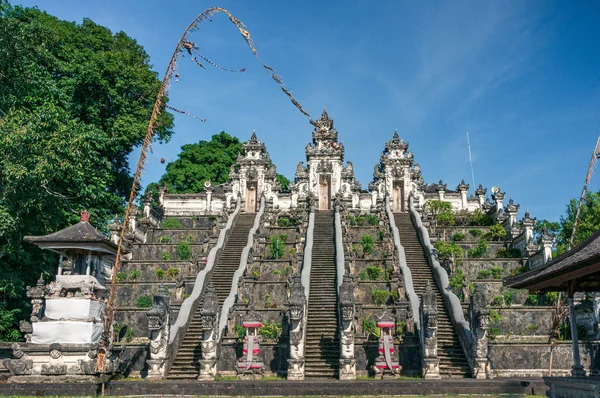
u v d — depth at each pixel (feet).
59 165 83.92
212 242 116.57
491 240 129.08
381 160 166.61
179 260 113.70
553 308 84.28
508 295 95.71
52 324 60.29
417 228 126.31
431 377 66.28
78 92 114.52
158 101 42.60
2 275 81.71
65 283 62.13
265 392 58.29
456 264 106.52
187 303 82.99
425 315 68.90
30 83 96.32
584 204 120.37
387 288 95.14
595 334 78.38
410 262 106.22
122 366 67.31
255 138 167.84
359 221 138.00
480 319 67.31
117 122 115.75
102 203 108.17
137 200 147.84
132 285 99.76
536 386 58.34
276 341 74.59
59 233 62.44
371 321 80.94
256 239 118.83
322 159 165.17
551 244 104.83
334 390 58.08
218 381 63.05
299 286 70.85
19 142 79.82
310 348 72.64
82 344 59.57
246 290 93.71
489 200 162.71
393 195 164.14
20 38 87.45
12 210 82.38
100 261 67.51
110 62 119.24
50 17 127.75
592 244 36.09
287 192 169.07
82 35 127.24
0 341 80.79
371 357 70.79
